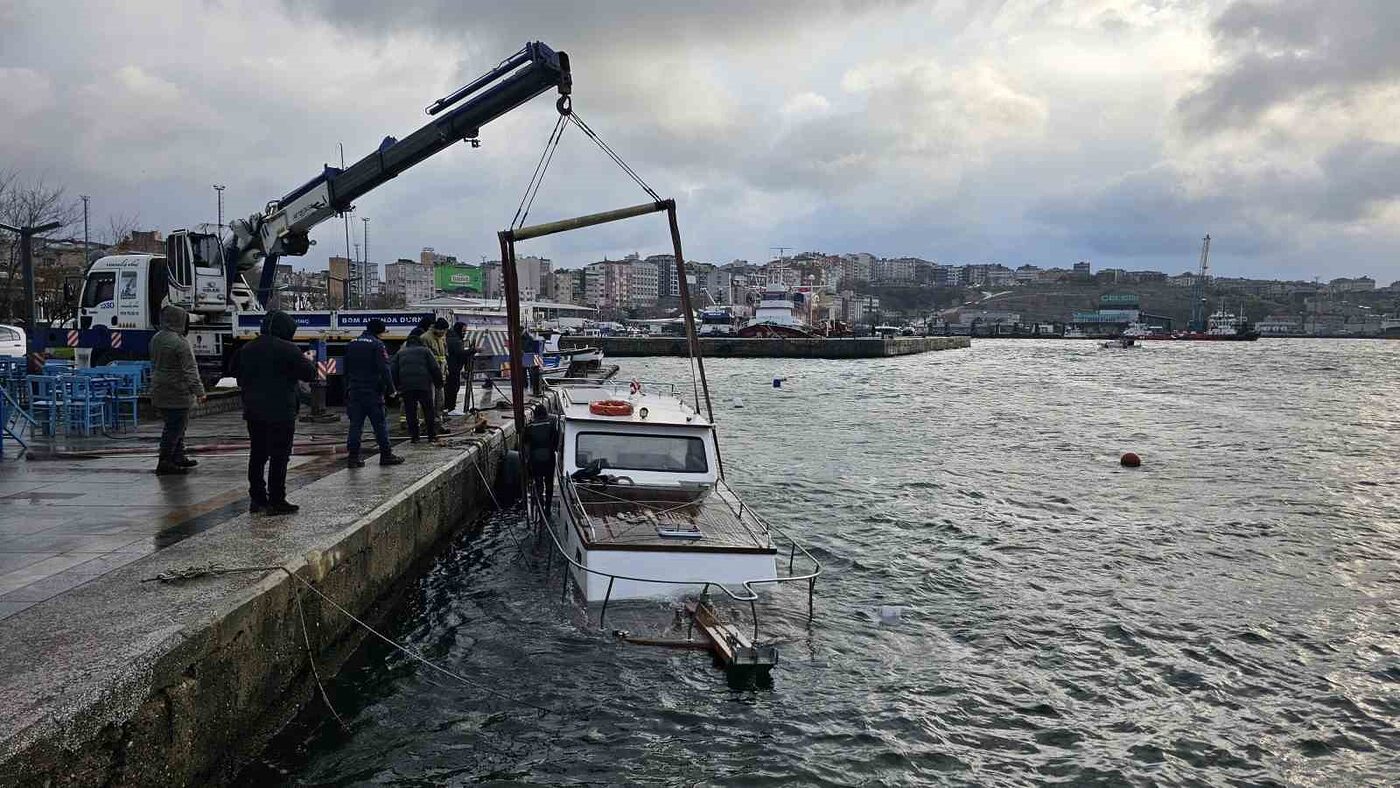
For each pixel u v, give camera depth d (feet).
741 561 29.66
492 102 59.26
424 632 29.78
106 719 15.88
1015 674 27.99
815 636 29.99
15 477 37.35
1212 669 28.71
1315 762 23.09
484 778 20.85
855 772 21.77
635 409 41.11
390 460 41.50
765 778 21.27
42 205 134.41
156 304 71.72
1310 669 28.84
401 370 48.88
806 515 49.93
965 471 66.13
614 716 23.98
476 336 71.41
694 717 24.06
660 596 28.89
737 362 233.14
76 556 24.97
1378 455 76.33
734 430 90.38
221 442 47.67
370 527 30.17
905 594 35.50
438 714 23.98
